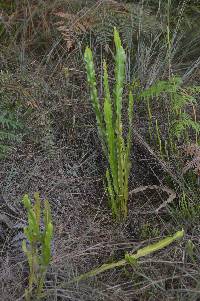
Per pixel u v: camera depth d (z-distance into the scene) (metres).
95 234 2.09
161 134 2.38
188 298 1.79
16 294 1.82
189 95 2.30
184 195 2.10
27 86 2.51
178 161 2.25
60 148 2.37
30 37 2.89
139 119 2.48
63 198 2.21
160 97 2.51
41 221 2.09
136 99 2.45
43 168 2.29
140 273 1.82
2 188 2.18
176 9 3.06
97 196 2.27
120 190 2.06
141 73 2.66
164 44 2.76
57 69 2.70
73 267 1.94
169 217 2.17
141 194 2.29
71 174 2.31
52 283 1.86
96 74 2.68
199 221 2.10
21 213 2.11
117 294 1.79
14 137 2.23
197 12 3.10
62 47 2.74
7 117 2.37
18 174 2.24
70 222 2.14
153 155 2.29
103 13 2.83
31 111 2.40
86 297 1.79
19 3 2.97
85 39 2.84
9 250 1.98
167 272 1.92
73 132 2.43
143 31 2.78
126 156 2.01
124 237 2.08
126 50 2.84
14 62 2.71
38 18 2.94
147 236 2.07
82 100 2.51
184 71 2.83
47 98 2.51
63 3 2.92
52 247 1.99
